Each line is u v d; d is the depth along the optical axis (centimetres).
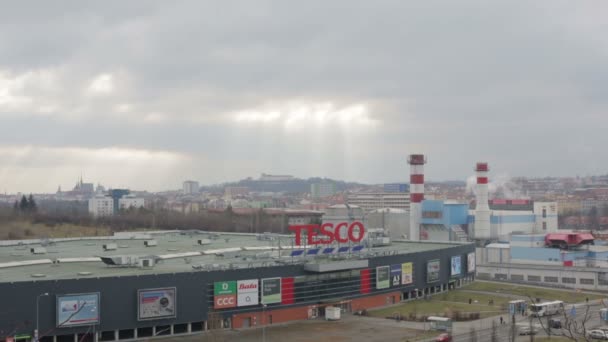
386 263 15188
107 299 10850
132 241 18725
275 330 12112
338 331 12062
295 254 14000
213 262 13475
